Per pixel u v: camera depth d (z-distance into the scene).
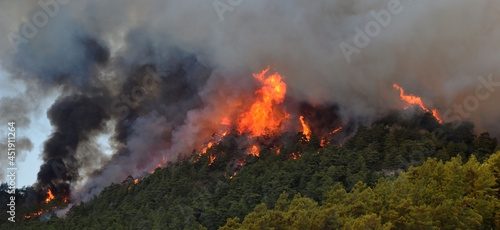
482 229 138.25
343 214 143.12
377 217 135.00
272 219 140.62
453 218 133.62
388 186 155.00
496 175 153.50
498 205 141.00
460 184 145.88
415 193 142.88
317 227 135.00
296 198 160.25
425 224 130.00
